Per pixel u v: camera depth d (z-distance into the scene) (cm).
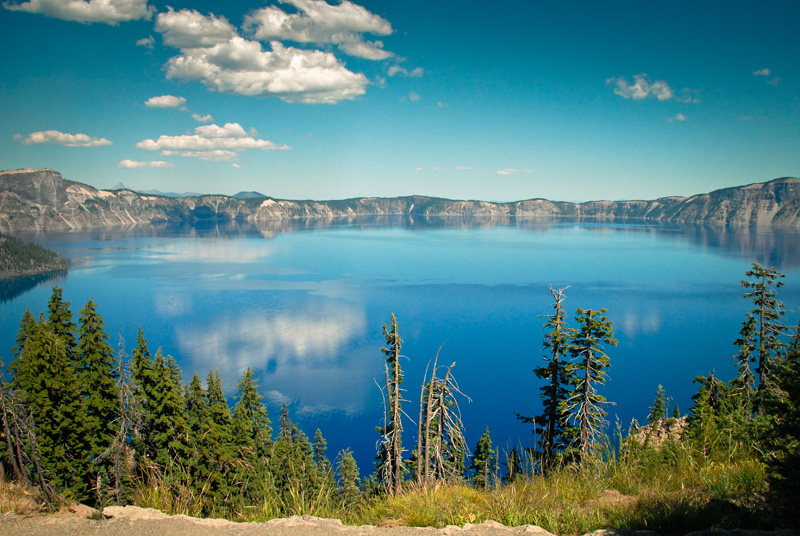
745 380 2789
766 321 2753
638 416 7806
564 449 2272
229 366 10050
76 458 2462
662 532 568
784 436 646
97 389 2639
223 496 1841
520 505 683
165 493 718
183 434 2298
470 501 720
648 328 13225
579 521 618
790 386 648
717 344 11794
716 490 664
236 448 2523
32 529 570
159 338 12144
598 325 2233
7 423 1866
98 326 2730
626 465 815
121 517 602
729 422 871
